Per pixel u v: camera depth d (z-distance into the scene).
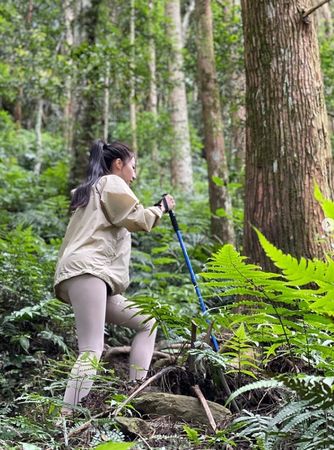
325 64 8.17
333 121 7.96
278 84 4.23
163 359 3.62
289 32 4.26
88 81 9.03
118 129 12.80
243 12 4.48
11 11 10.16
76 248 3.47
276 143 4.18
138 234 7.66
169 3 13.90
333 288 1.93
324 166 4.16
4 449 2.30
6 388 3.76
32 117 20.52
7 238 6.08
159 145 13.56
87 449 2.26
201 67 7.74
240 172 8.59
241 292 2.40
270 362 3.18
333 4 12.36
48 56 9.73
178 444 2.43
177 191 11.59
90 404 3.04
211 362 2.95
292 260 1.91
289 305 3.04
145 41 11.38
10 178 10.24
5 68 11.41
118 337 5.04
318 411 2.16
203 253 7.34
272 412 2.71
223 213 7.27
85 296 3.37
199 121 20.05
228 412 2.83
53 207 8.54
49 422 2.71
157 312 3.13
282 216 4.09
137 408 2.94
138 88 9.62
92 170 3.73
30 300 4.68
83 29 9.54
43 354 4.22
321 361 2.54
